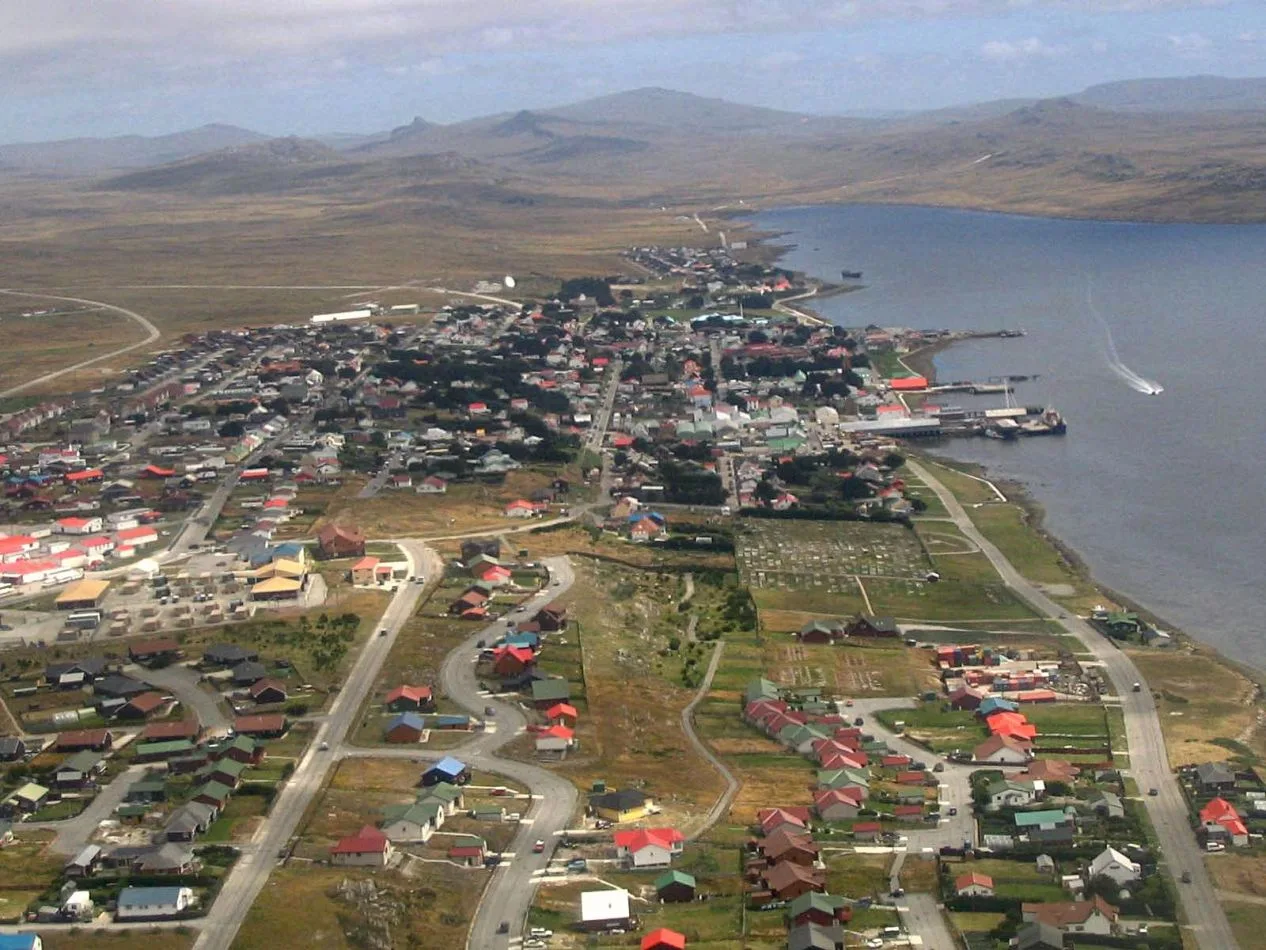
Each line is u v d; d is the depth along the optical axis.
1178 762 161.00
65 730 169.50
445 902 129.62
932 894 132.50
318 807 147.00
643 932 124.81
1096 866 134.00
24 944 119.31
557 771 158.00
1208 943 124.00
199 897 128.75
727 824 146.50
